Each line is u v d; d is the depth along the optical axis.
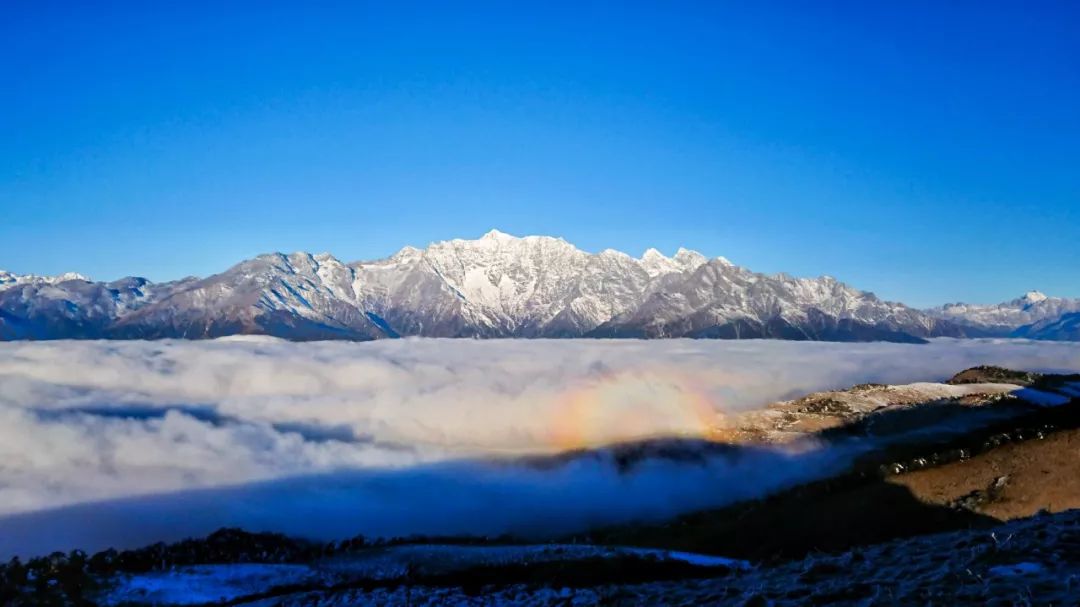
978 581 19.66
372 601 40.34
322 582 59.38
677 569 51.88
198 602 52.50
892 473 85.88
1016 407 111.94
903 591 20.08
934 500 72.56
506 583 50.84
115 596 52.53
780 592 22.70
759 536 80.50
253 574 63.66
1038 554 20.88
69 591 52.31
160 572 63.69
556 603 30.80
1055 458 73.62
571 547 75.62
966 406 119.06
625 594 28.84
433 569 62.47
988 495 70.81
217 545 98.25
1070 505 63.38
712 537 85.69
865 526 73.00
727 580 27.94
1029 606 17.12
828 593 21.25
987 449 84.62
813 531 75.44
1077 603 16.73
